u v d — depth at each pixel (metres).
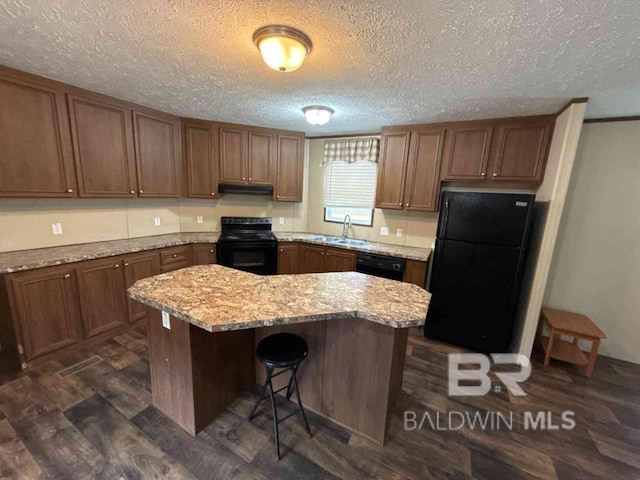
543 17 1.29
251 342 2.09
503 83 2.03
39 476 1.46
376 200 3.55
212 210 3.99
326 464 1.58
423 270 3.08
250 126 3.69
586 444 1.78
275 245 3.82
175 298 1.59
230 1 1.28
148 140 3.08
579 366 2.62
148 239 3.32
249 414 1.89
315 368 1.87
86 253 2.54
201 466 1.54
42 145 2.32
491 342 2.76
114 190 2.85
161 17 1.42
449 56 1.69
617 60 1.62
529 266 2.80
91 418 1.82
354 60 1.79
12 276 2.09
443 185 3.47
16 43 1.69
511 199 2.53
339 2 1.26
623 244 2.70
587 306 2.89
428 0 1.21
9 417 1.81
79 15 1.41
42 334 2.29
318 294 1.71
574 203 2.82
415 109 2.70
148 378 2.21
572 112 2.28
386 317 1.43
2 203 2.36
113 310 2.76
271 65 1.63
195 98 2.67
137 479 1.46
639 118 2.52
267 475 1.51
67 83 2.36
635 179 2.59
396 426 1.86
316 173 4.29
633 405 2.15
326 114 2.78
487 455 1.68
